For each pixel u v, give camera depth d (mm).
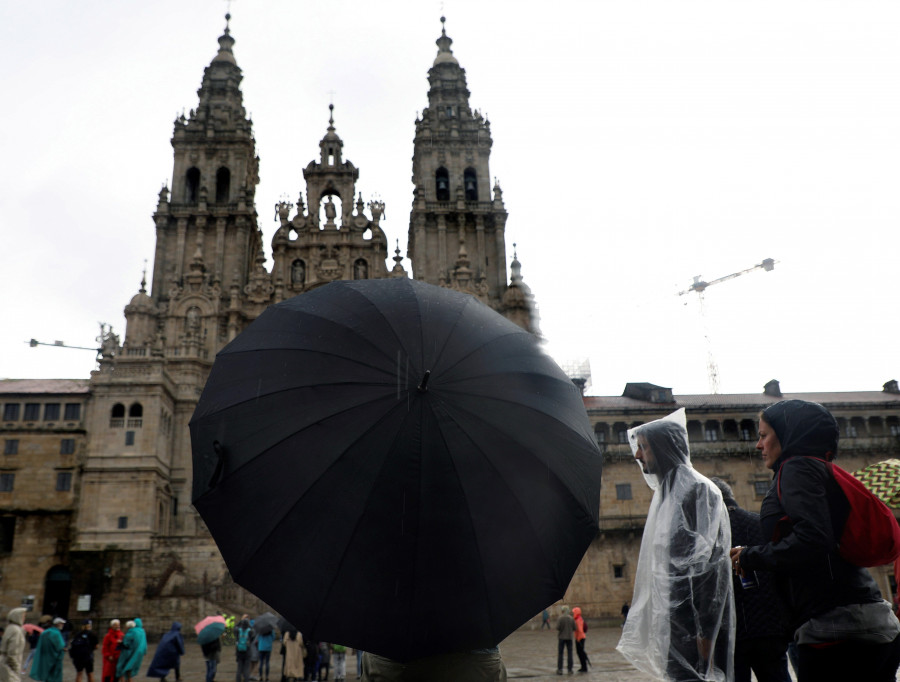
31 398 62125
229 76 88312
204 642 23141
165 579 56094
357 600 4969
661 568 6215
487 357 5832
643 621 6379
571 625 25078
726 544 6195
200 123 84625
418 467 5176
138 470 60250
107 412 61875
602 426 64188
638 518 61344
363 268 82250
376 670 5449
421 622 4984
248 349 6031
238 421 5527
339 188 84688
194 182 84625
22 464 60562
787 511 4684
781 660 6258
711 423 64625
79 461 60875
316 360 5617
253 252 87188
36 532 59031
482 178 86688
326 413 5340
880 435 64125
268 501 5180
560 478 5621
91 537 58406
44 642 20312
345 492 5113
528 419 5684
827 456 5035
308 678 25844
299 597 4977
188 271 78250
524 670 25891
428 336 5680
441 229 83188
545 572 5387
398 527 5059
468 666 5375
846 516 4660
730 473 62438
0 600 57094
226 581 56344
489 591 5113
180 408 68812
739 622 6332
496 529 5211
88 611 55625
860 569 4770
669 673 6051
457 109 90250
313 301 6285
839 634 4652
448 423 5332
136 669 20766
